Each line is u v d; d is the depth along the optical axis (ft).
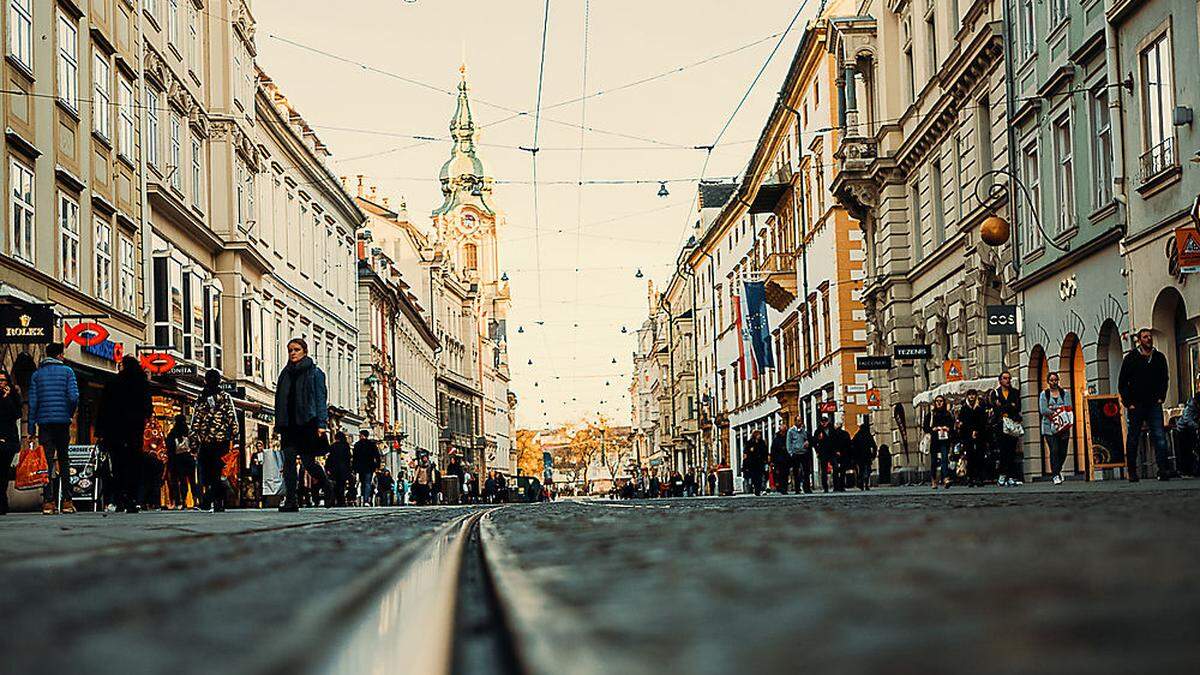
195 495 96.02
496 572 9.27
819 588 6.24
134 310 104.63
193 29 129.70
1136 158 74.49
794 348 190.60
